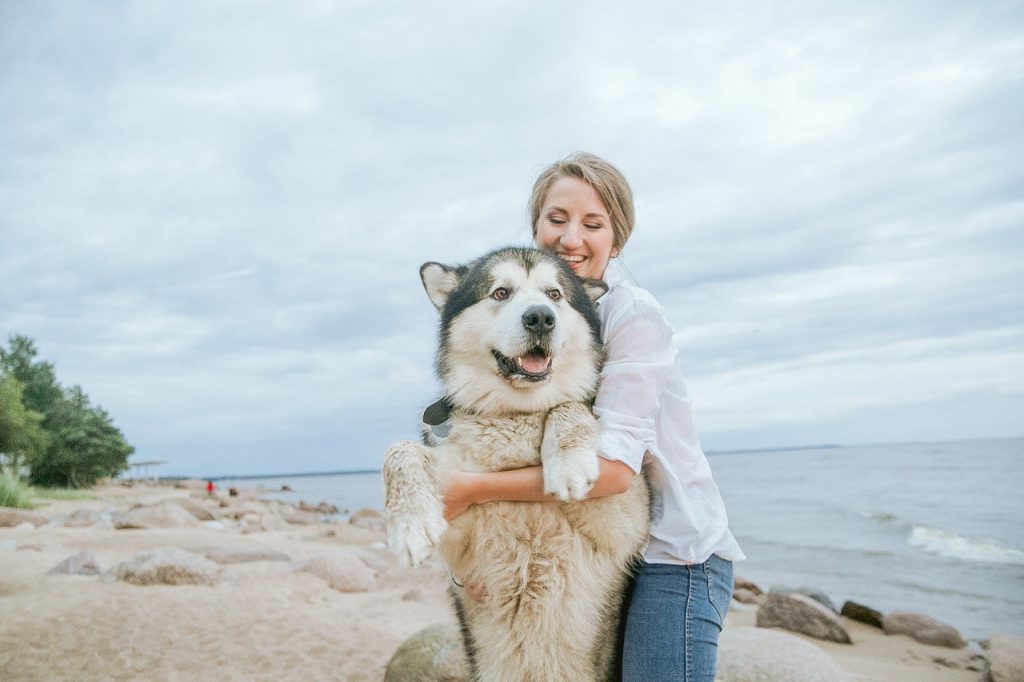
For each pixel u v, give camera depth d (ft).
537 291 10.81
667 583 9.67
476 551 9.87
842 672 18.16
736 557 10.09
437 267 13.20
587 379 10.82
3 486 77.05
